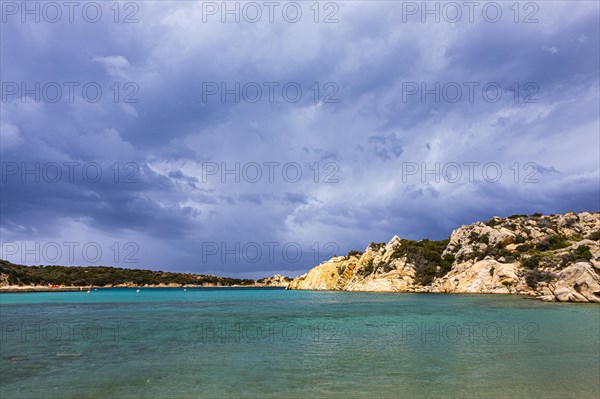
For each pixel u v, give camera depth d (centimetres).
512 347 3584
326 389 2373
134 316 6562
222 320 5928
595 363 2966
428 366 2908
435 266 14838
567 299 8306
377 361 3078
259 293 17438
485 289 11738
